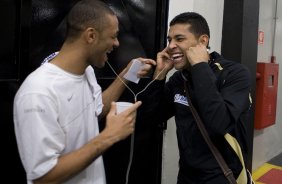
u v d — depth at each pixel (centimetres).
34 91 109
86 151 114
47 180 110
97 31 121
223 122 140
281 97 477
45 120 109
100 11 121
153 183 251
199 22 162
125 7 215
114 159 220
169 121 255
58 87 115
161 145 251
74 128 122
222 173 153
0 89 157
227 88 152
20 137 110
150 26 236
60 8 177
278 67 412
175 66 166
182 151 163
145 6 230
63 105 116
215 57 168
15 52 162
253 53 322
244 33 299
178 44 161
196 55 151
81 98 126
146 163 244
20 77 164
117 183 224
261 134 422
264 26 396
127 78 172
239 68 157
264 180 385
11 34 159
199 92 144
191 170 161
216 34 310
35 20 168
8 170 165
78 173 119
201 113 147
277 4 427
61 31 179
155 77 180
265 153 447
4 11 155
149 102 182
